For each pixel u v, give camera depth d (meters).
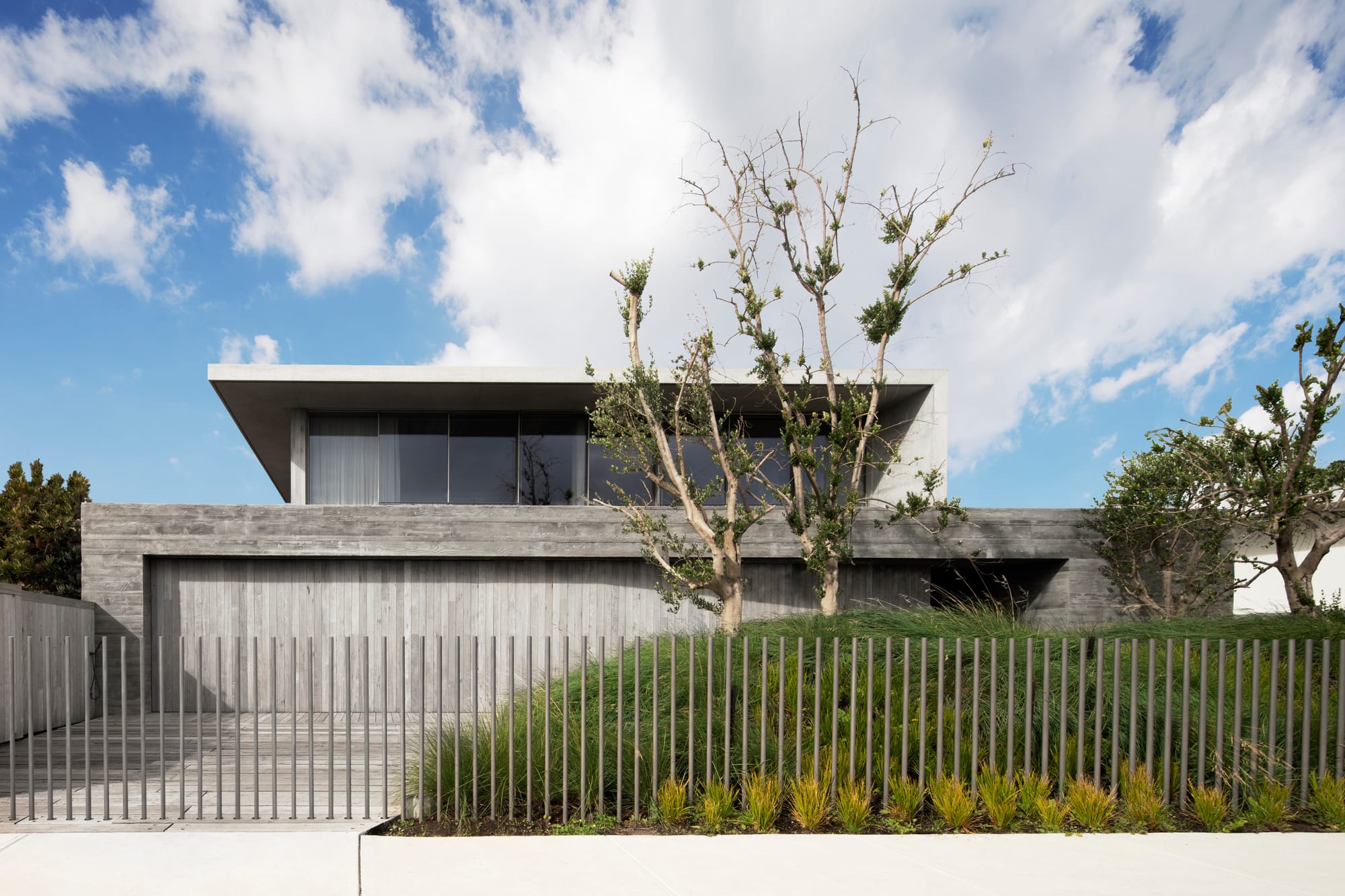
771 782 5.46
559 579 11.75
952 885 4.26
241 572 11.37
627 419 9.21
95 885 4.27
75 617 10.32
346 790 5.85
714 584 8.52
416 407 14.36
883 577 12.31
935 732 6.00
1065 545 11.91
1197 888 4.23
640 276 8.84
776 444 14.49
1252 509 8.75
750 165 8.83
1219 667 5.59
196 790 6.41
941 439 13.24
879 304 8.36
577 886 4.25
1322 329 7.61
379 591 11.50
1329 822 5.33
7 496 17.47
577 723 6.04
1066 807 5.34
